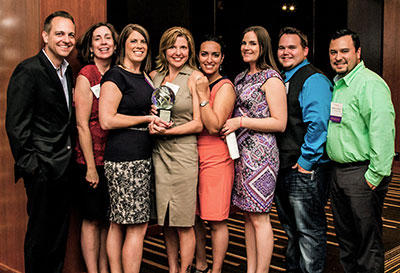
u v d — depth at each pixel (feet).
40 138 9.12
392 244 14.05
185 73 10.02
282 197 10.82
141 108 9.61
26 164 8.88
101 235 10.74
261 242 10.17
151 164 10.04
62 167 9.36
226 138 9.80
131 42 9.61
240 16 20.33
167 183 9.89
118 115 9.30
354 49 9.28
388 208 18.54
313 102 9.64
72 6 10.78
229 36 20.08
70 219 10.91
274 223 16.34
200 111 9.68
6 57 11.34
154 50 17.93
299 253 10.98
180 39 9.93
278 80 9.73
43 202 9.21
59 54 9.21
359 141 9.12
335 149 9.47
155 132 9.49
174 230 10.91
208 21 19.34
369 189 9.15
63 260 9.89
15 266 11.50
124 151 9.39
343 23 21.93
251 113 9.98
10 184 11.49
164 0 18.11
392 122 8.93
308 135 9.73
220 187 10.11
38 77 8.96
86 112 9.80
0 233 11.97
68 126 9.57
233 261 12.66
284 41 10.16
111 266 10.03
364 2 22.98
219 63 10.43
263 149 9.85
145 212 9.62
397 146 25.84
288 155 10.09
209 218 10.16
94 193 10.12
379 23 24.06
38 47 10.29
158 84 10.26
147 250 13.62
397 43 25.25
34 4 10.32
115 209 9.53
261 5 20.77
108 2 16.87
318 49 21.68
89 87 9.81
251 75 10.10
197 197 10.42
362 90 9.01
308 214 10.01
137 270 9.82
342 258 10.06
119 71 9.46
